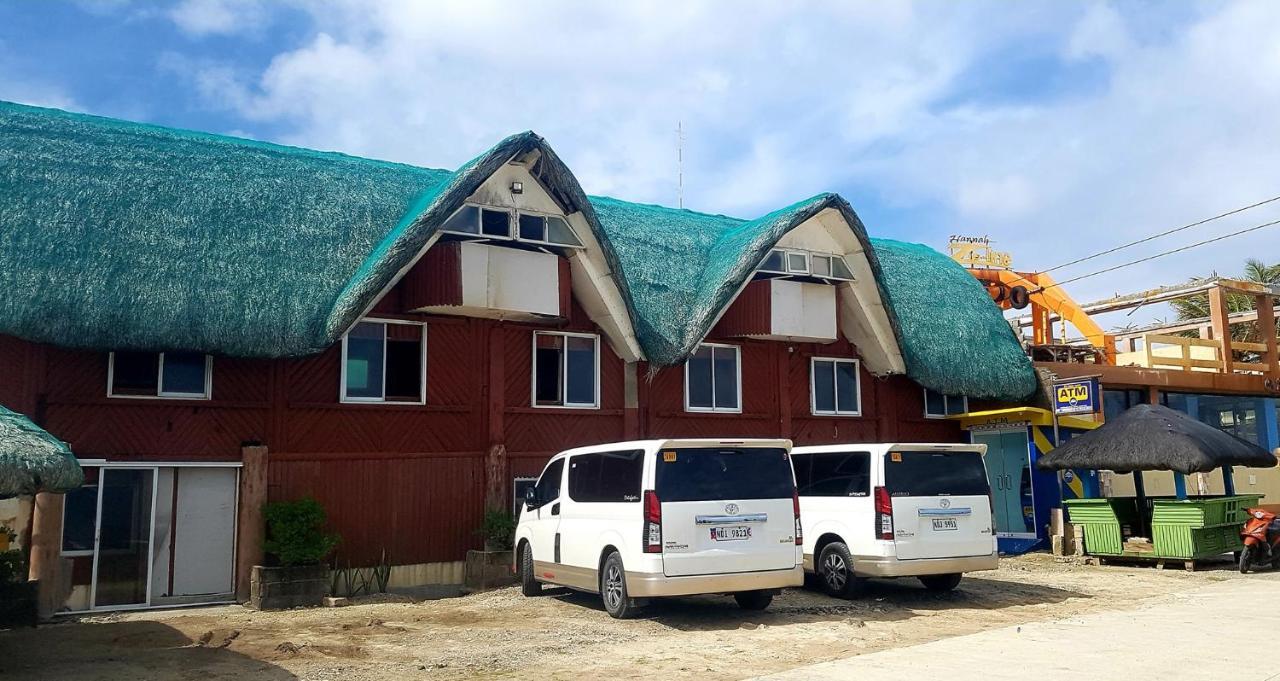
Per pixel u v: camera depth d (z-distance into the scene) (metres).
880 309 20.70
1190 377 24.28
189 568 14.27
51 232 13.45
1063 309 30.48
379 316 16.09
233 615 12.91
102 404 13.84
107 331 13.22
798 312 19.67
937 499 12.96
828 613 12.16
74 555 13.47
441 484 16.33
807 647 9.88
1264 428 26.23
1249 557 16.30
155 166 15.29
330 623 12.02
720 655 9.48
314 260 15.45
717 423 19.59
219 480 14.70
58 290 13.05
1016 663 8.81
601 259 17.12
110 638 10.98
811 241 20.11
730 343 20.16
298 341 14.47
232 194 15.55
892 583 15.05
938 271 24.19
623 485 11.62
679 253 20.02
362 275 14.81
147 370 14.34
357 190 17.06
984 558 13.06
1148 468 16.84
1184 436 16.73
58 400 13.52
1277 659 8.87
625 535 11.31
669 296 18.77
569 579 12.80
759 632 10.77
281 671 8.98
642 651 9.73
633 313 17.36
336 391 15.60
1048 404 21.98
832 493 13.59
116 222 14.09
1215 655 9.08
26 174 13.95
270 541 14.10
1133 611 12.19
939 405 22.86
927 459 13.12
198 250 14.48
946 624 11.37
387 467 15.88
